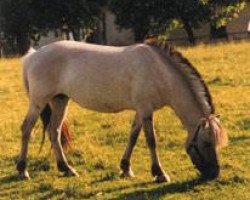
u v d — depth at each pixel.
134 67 8.95
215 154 8.34
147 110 8.94
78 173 9.91
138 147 11.38
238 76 19.97
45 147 11.80
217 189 8.47
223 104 15.23
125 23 45.56
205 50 28.08
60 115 9.88
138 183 9.05
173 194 8.37
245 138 11.70
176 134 12.38
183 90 8.70
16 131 13.39
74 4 46.00
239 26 53.00
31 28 48.47
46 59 9.62
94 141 12.09
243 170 9.42
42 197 8.62
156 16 44.28
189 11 43.56
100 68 9.20
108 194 8.56
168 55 8.81
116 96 9.15
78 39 49.03
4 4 47.75
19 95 18.95
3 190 9.09
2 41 50.59
